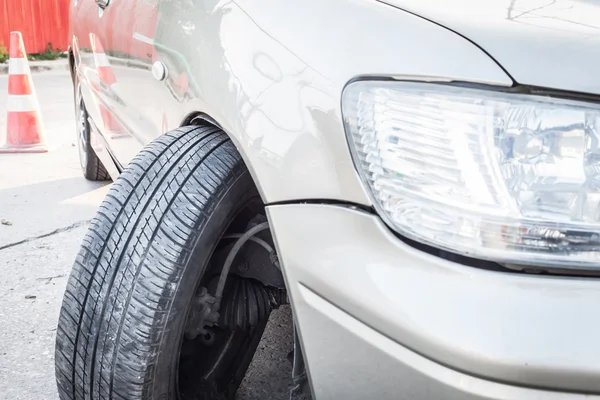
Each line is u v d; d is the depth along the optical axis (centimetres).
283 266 119
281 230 119
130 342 135
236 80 133
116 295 137
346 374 112
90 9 293
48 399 200
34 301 261
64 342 142
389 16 117
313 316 114
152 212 142
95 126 319
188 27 161
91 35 286
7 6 1144
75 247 317
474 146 105
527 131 104
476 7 118
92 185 420
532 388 97
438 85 107
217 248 156
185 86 159
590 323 97
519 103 105
